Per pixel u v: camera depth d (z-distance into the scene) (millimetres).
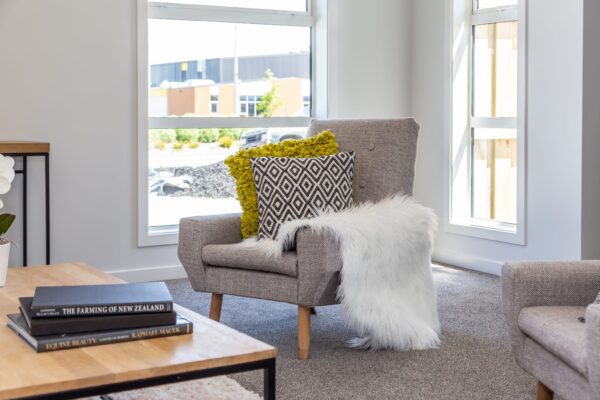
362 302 2916
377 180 3303
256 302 3900
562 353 1854
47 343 1618
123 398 2354
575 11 3994
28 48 4066
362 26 5035
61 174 4188
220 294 3221
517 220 4395
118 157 4340
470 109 4918
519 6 4289
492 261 4609
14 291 2279
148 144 4461
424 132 5086
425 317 3146
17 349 1638
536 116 4250
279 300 2957
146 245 4438
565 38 4055
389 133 3346
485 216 4859
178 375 1551
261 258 2965
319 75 4996
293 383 2633
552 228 4199
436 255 5039
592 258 4078
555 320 1972
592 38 3992
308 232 2840
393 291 3041
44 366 1521
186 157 4664
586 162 4023
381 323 2951
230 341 1711
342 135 3457
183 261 3207
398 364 2850
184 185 4672
